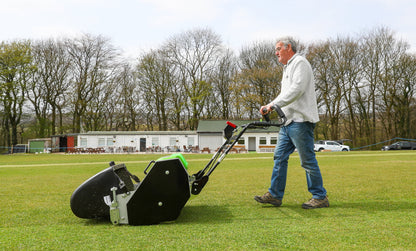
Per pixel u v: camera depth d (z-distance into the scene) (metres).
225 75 40.56
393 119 34.16
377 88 32.84
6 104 33.47
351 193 3.66
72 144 34.28
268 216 2.54
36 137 37.31
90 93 37.59
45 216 2.73
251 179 5.52
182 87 40.12
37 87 36.09
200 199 3.42
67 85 36.62
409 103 32.78
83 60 36.84
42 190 4.46
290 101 2.89
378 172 6.34
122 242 1.84
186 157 18.08
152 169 2.37
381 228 2.06
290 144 3.05
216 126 34.06
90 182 2.48
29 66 33.44
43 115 36.81
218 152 2.73
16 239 1.92
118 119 40.06
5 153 33.78
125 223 2.36
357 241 1.78
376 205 2.92
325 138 36.84
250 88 34.41
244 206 3.01
